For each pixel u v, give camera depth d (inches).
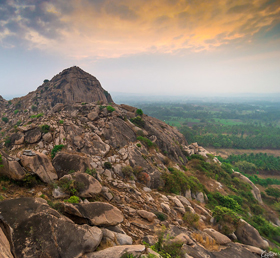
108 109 1774.1
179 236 669.3
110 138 1401.3
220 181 2016.5
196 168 2076.8
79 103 2199.8
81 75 4097.0
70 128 1419.8
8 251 289.4
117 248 417.4
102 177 959.0
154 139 1786.4
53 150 1171.3
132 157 1252.5
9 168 613.3
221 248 768.3
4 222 334.3
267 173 3484.3
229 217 993.5
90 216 479.8
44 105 3501.5
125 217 698.2
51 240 343.0
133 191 930.1
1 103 3907.5
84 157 834.2
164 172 1280.8
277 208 2020.2
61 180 661.9
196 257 578.6
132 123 1838.1
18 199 392.2
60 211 466.0
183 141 2770.7
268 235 1185.4
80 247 369.1
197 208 1130.0
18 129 1321.4
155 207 869.8
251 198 1882.4
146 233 633.6
